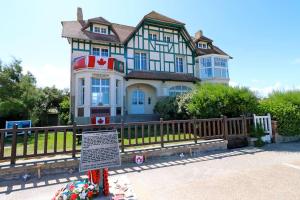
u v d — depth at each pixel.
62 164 5.39
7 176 4.84
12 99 14.99
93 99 14.92
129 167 5.70
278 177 4.48
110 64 15.48
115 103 15.73
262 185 4.04
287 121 9.39
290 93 10.45
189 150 7.18
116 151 4.11
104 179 3.86
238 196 3.56
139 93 19.88
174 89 19.98
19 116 16.36
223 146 7.94
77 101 14.99
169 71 20.80
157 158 6.62
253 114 9.04
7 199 3.72
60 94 28.58
